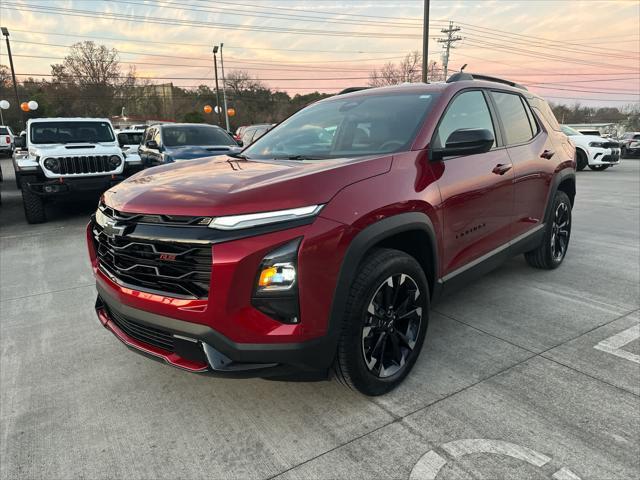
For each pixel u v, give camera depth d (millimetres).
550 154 4129
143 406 2514
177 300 2062
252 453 2123
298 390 2619
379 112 3098
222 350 2016
